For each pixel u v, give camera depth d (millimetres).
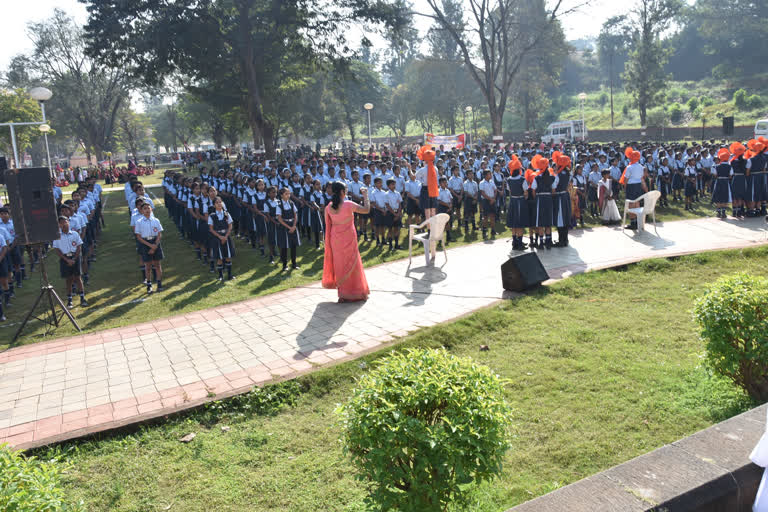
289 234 10742
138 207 9734
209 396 5113
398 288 8641
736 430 3305
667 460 3037
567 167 10695
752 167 13180
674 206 16156
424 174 11852
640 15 50625
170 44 27594
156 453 4352
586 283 8109
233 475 4012
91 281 11055
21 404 5281
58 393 5504
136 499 3766
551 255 10195
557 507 2674
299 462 4125
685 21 77750
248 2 29062
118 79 54781
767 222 12484
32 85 55031
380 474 2709
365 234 13461
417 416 2785
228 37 29734
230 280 10320
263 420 4848
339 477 3914
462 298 7777
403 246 12508
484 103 60219
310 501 3652
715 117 54125
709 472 2898
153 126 95062
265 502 3676
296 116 52406
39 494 2363
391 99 67875
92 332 7566
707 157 17688
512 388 5082
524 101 58375
